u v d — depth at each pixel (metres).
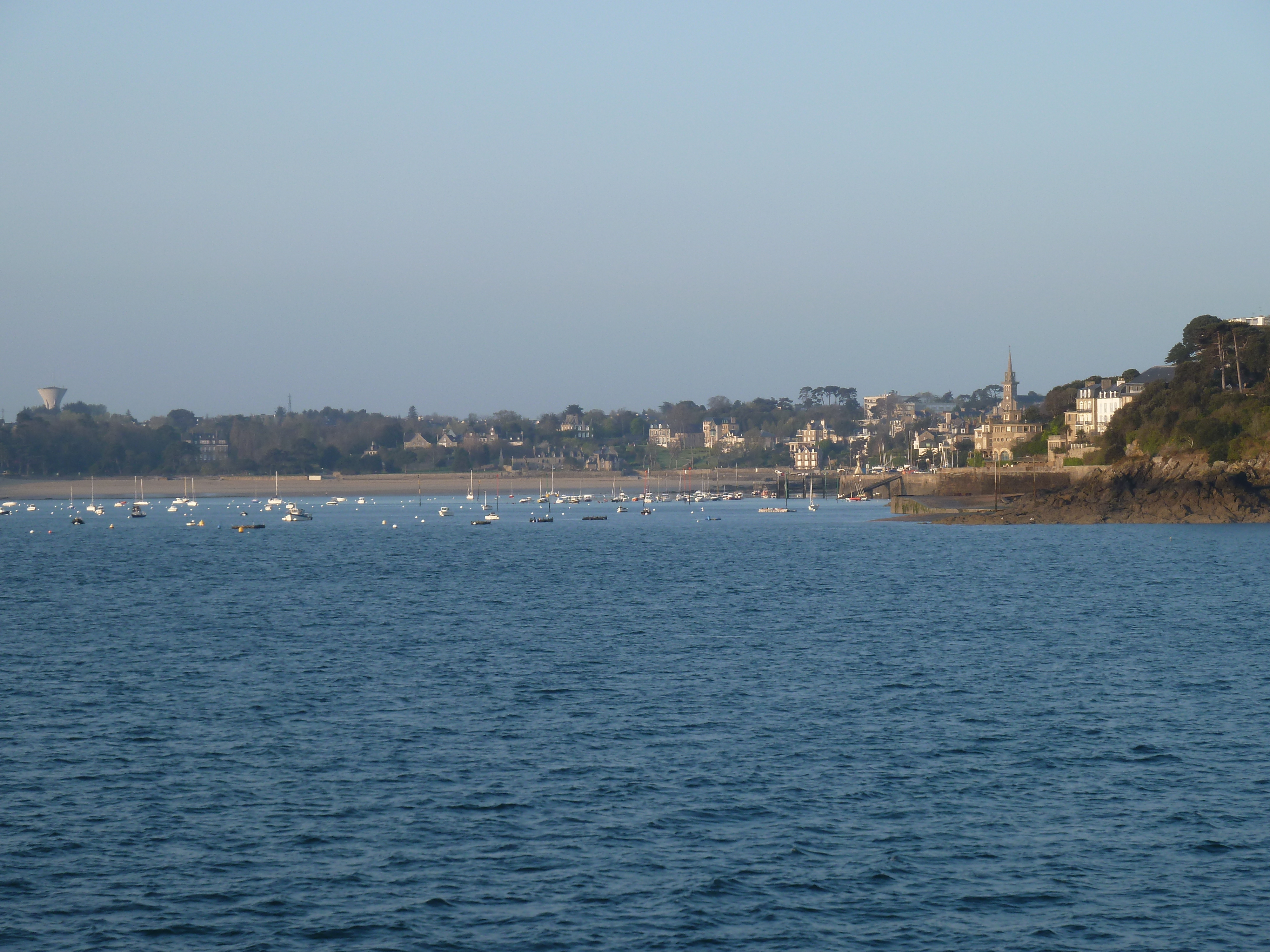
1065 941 43.91
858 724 75.19
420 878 49.59
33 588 177.50
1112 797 59.62
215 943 43.91
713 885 48.75
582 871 50.25
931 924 45.25
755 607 142.38
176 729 75.00
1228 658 99.62
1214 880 49.09
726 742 70.75
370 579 189.12
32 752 69.25
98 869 50.59
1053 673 93.00
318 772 64.75
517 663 99.94
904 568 196.38
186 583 185.62
